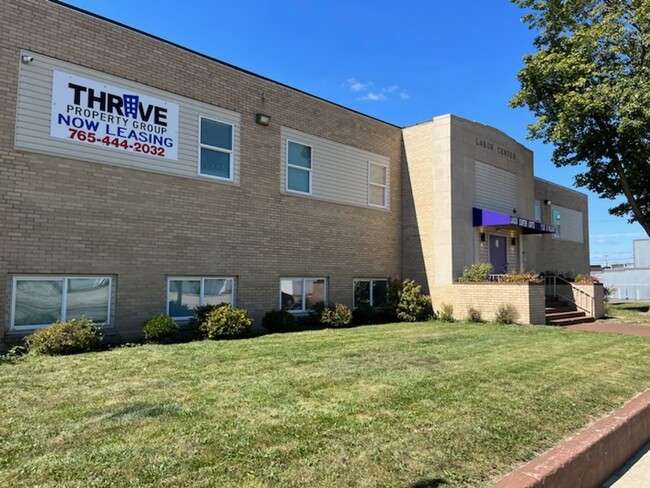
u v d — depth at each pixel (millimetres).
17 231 8617
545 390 5863
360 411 4758
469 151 16938
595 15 17969
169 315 10703
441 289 15859
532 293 13820
